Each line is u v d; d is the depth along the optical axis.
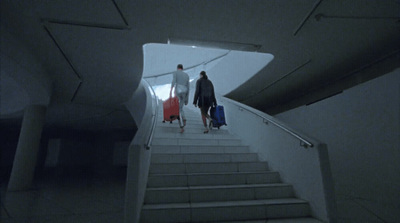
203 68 11.43
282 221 2.79
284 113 6.84
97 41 4.19
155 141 4.88
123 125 12.88
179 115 6.41
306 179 3.11
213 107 6.73
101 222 3.00
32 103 6.84
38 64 5.02
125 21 3.58
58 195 5.25
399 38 4.41
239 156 4.52
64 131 14.53
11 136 14.80
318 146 2.88
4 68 4.47
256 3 3.28
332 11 3.48
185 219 2.78
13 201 4.48
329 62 5.42
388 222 2.89
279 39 4.31
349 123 4.64
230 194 3.23
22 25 3.72
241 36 4.15
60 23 3.63
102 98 7.82
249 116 5.27
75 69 5.43
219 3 3.26
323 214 2.74
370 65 5.47
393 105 3.79
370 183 4.09
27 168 6.34
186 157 4.24
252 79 6.60
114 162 14.26
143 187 2.95
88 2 3.15
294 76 6.37
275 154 3.99
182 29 3.84
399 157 3.64
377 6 3.38
